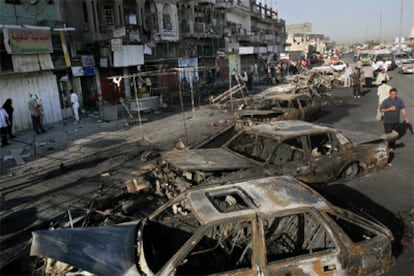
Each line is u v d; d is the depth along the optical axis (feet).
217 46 117.29
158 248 14.25
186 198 13.92
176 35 92.89
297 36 287.07
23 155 37.45
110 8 77.97
